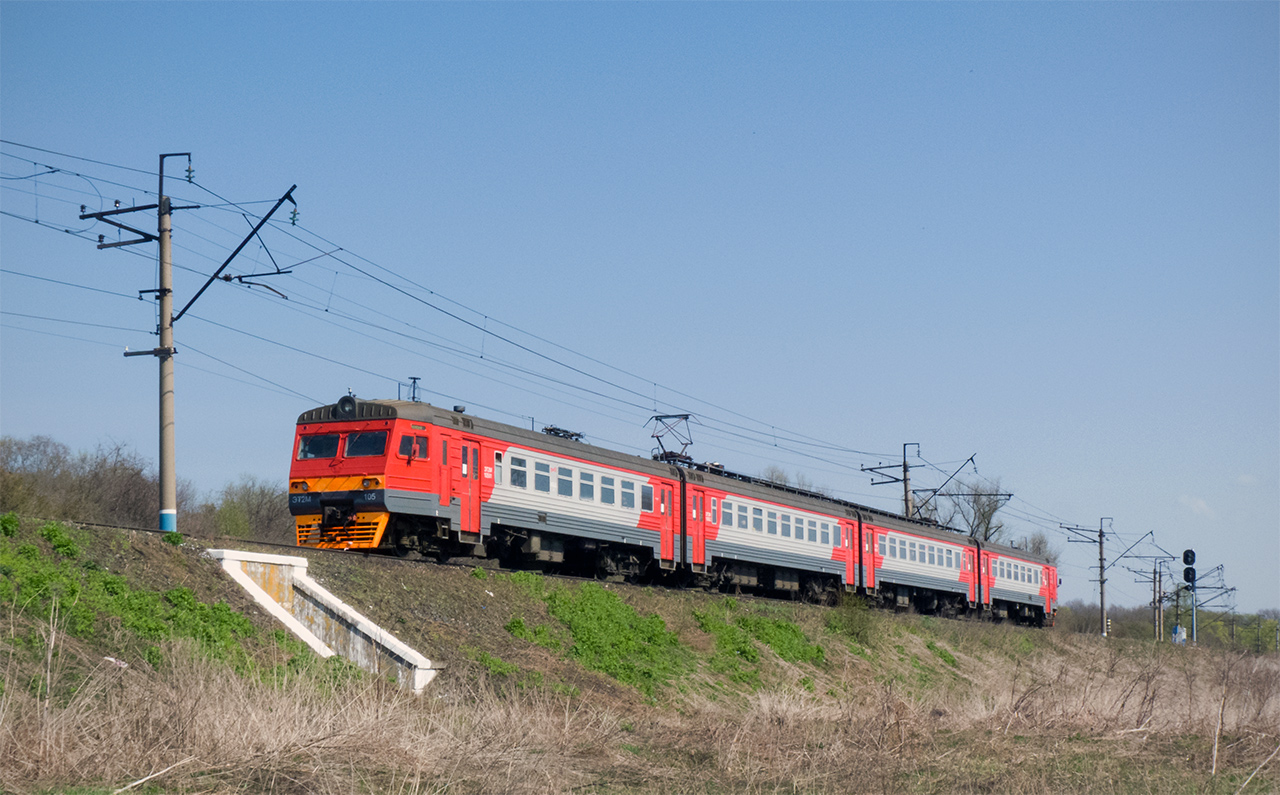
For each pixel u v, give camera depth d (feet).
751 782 45.16
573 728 54.39
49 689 39.24
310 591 60.49
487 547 91.86
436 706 53.93
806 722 63.10
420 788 39.01
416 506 79.25
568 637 76.07
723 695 78.89
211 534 66.28
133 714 39.78
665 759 50.57
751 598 105.50
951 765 50.98
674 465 109.91
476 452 85.05
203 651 48.73
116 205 77.36
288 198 72.38
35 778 35.14
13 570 48.29
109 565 53.31
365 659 58.13
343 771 39.99
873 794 44.19
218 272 74.54
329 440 80.69
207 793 35.63
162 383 73.77
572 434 101.04
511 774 42.24
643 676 75.15
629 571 103.76
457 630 68.08
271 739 40.60
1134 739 62.34
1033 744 59.06
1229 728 68.03
